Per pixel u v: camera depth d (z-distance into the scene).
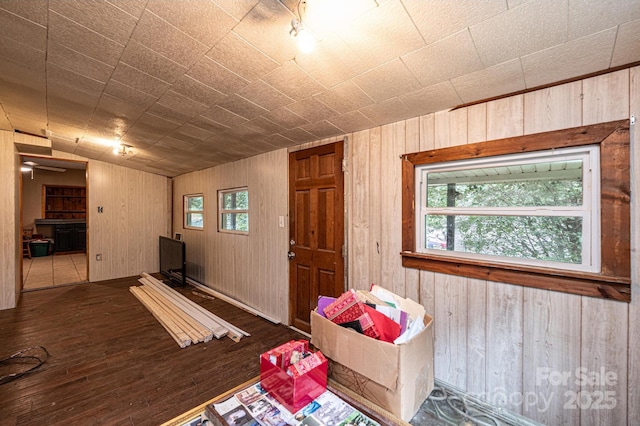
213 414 1.06
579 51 1.26
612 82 1.36
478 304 1.78
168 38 1.45
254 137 2.86
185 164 4.55
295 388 1.09
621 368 1.36
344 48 1.40
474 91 1.66
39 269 5.95
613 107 1.36
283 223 3.12
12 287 3.63
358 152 2.39
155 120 2.66
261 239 3.45
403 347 1.22
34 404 1.81
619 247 1.35
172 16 1.29
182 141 3.29
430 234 2.07
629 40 1.17
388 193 2.20
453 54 1.37
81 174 8.79
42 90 2.20
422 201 2.07
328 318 1.44
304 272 2.87
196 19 1.30
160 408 1.78
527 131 1.59
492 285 1.73
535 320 1.58
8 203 3.63
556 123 1.50
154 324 3.11
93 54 1.65
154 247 5.75
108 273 5.16
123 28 1.40
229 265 4.09
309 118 2.26
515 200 1.72
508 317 1.67
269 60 1.57
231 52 1.53
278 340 2.73
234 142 3.09
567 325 1.49
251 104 2.14
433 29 1.22
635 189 1.31
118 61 1.71
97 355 2.43
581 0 1.01
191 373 2.17
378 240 2.26
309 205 2.82
